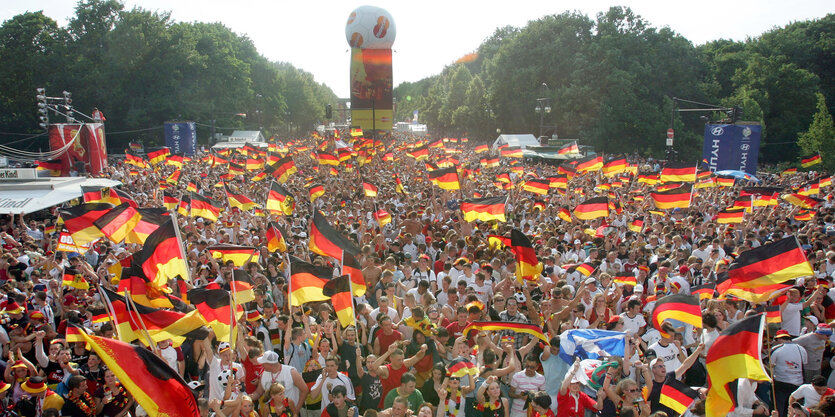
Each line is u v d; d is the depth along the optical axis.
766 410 7.52
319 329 8.59
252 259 13.12
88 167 37.34
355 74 69.19
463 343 8.30
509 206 22.88
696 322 8.75
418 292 10.80
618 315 9.91
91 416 7.46
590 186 29.84
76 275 11.31
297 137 122.12
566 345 8.48
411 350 8.60
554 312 10.31
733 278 9.35
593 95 64.88
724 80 74.50
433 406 8.18
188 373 8.98
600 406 7.82
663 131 62.91
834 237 14.57
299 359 9.12
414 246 15.70
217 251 13.01
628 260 13.89
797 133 64.19
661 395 7.98
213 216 18.50
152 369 6.01
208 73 78.56
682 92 67.00
